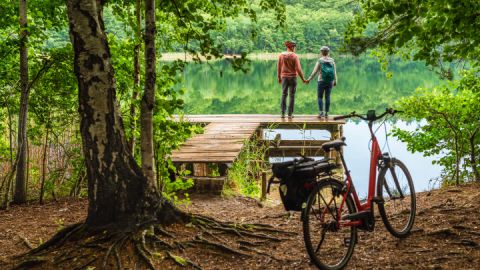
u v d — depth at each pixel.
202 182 10.09
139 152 8.95
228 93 37.09
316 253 4.84
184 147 11.73
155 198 5.38
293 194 4.47
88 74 5.12
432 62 5.81
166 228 5.31
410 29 4.94
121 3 8.96
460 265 4.50
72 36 5.12
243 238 5.40
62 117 9.48
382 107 28.80
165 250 4.99
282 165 4.41
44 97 9.08
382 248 5.09
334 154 14.90
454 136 10.10
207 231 5.36
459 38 5.38
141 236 5.07
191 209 8.80
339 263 4.70
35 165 10.53
